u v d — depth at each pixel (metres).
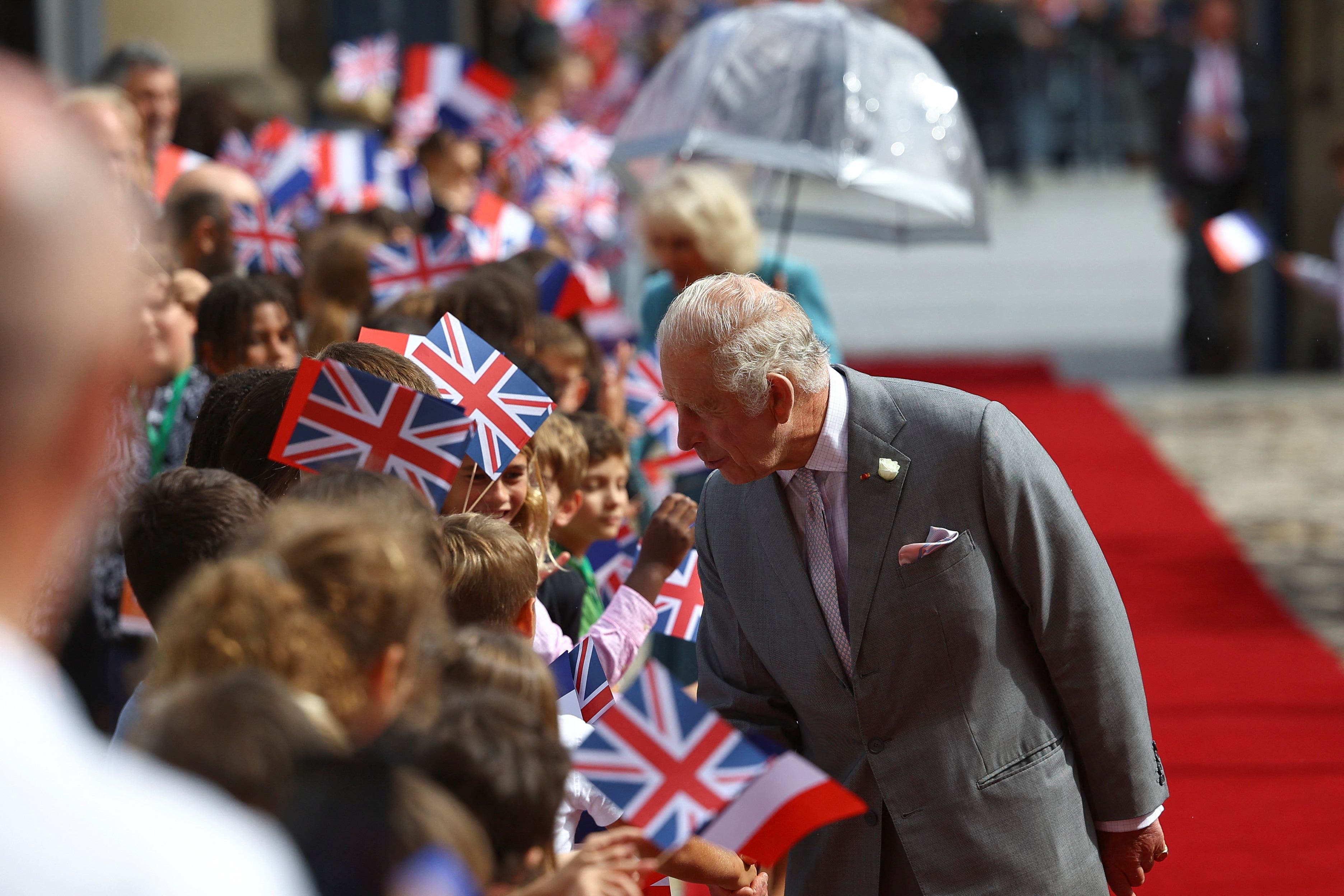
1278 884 15.38
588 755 7.03
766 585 10.21
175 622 5.72
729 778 6.98
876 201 21.62
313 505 6.57
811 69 18.95
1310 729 19.66
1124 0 82.00
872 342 53.00
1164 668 22.27
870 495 9.72
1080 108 85.06
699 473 17.59
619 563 14.25
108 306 3.10
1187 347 48.34
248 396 9.82
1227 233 26.81
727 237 18.17
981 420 9.74
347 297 17.95
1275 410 41.81
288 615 5.66
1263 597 25.61
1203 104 47.34
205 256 18.61
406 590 5.98
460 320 14.95
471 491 10.82
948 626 9.70
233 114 26.11
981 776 9.76
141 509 8.30
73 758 2.98
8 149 2.97
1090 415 41.59
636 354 19.14
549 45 60.72
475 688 6.84
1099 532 29.98
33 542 3.08
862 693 9.86
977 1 77.56
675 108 19.42
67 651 12.73
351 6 54.06
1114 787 9.95
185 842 3.04
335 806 5.04
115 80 21.61
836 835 10.13
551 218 28.59
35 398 3.00
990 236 20.30
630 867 6.58
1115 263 66.38
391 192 26.08
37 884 2.86
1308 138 47.91
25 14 38.31
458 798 6.02
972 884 9.71
